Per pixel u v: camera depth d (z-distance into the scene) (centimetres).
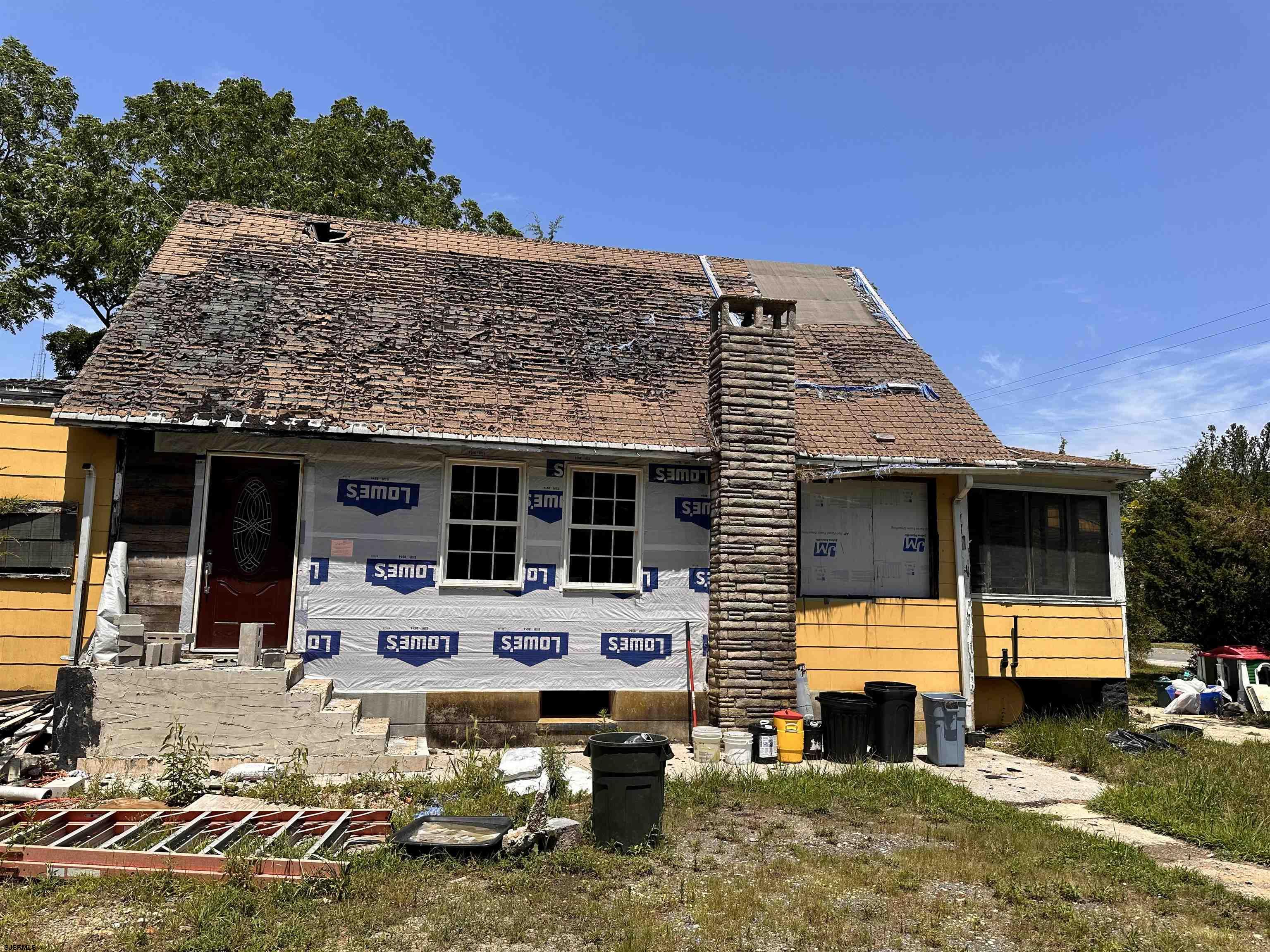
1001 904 555
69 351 2456
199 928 472
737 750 988
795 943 486
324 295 1213
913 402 1315
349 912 504
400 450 1031
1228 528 1716
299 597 988
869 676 1165
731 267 1592
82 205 2150
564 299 1348
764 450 1083
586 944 478
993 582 1262
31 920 483
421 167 2616
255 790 761
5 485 1056
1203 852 696
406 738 994
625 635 1073
